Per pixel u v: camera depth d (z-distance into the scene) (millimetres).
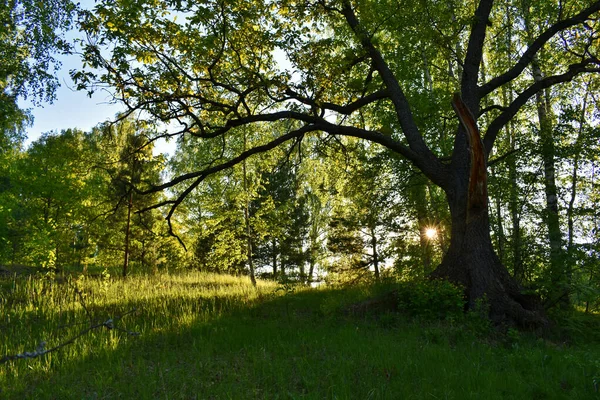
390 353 7340
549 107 17469
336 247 23672
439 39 13195
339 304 12266
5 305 12586
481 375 6105
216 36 10516
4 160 23562
